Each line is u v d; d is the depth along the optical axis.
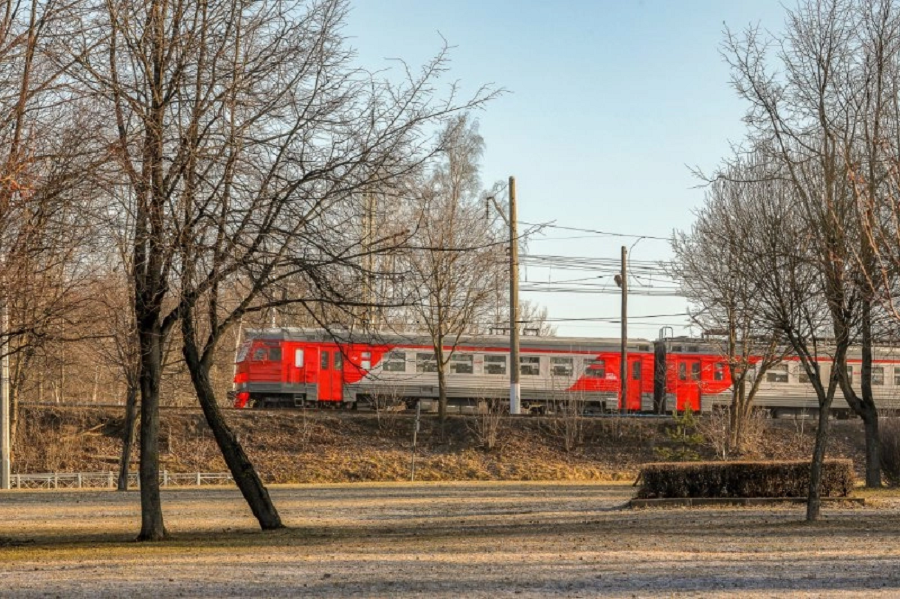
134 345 26.45
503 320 73.69
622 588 16.89
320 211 25.22
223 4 24.56
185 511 37.47
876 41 28.27
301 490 47.69
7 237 20.77
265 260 24.88
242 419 62.53
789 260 29.38
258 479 29.36
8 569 19.64
